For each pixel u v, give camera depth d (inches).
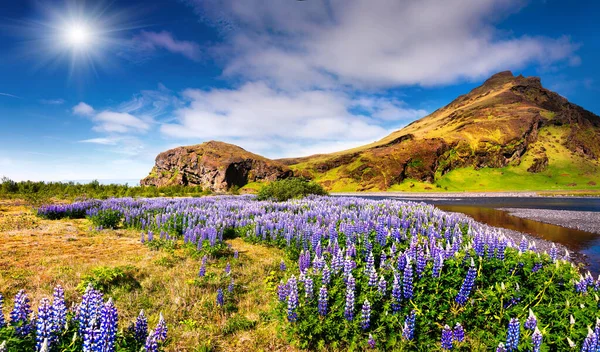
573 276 296.2
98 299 219.3
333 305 272.1
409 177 5103.3
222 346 261.7
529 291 280.4
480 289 285.6
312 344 262.2
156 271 401.7
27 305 206.4
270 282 398.0
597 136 6796.3
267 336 277.0
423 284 286.8
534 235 1034.1
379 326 256.8
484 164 5605.3
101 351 177.9
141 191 1920.5
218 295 325.7
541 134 6796.3
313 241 504.7
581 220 1391.5
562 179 5260.8
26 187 1517.0
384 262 339.9
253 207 892.0
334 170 5831.7
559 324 237.6
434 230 589.9
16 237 534.0
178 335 269.0
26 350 184.7
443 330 242.2
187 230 586.2
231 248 550.6
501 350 217.5
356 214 733.9
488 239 335.3
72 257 435.8
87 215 808.3
